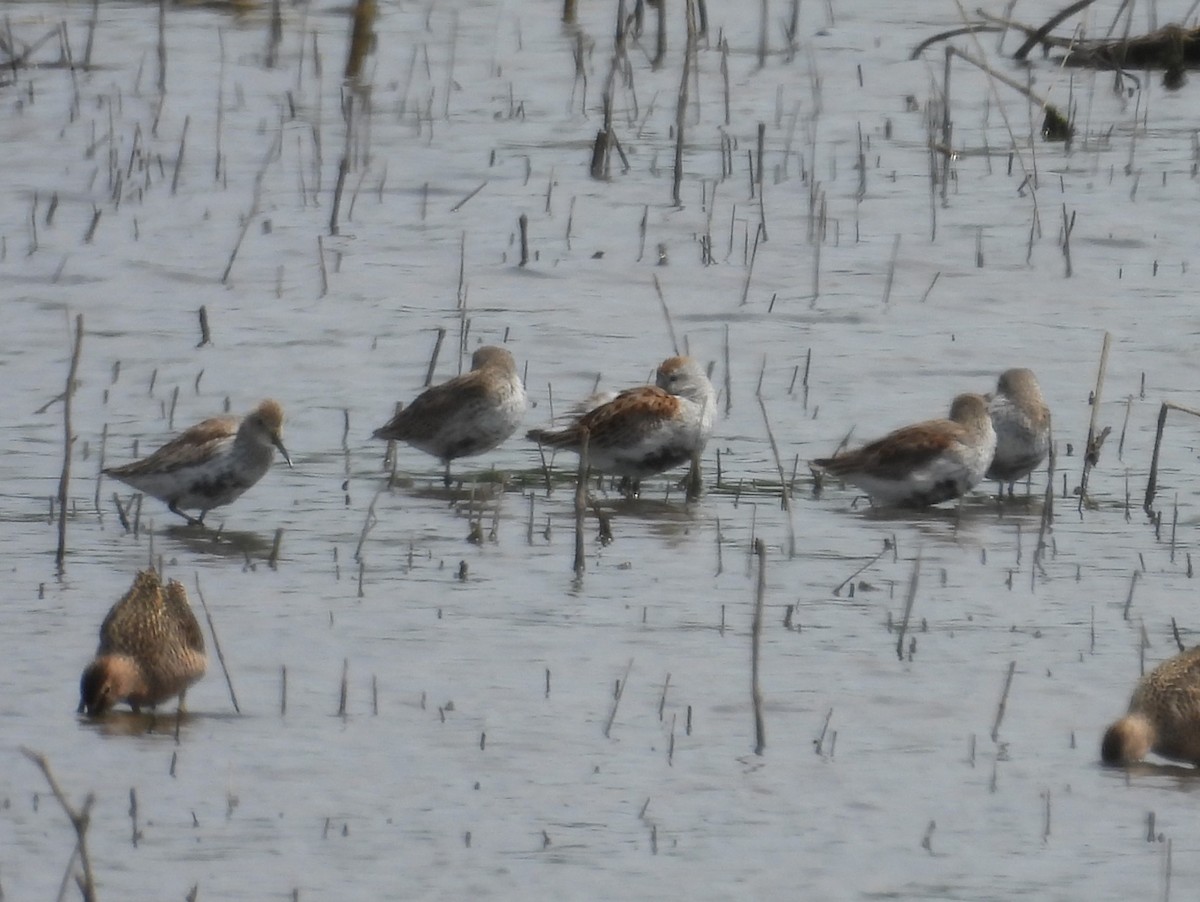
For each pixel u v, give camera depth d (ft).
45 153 92.32
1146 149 93.45
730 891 31.04
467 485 55.52
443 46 116.37
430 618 43.47
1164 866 32.01
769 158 92.43
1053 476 54.60
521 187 87.66
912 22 121.80
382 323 69.87
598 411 54.60
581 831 33.14
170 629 38.06
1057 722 37.86
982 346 67.31
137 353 66.28
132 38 116.06
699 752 36.35
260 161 91.81
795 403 61.98
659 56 111.34
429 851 32.32
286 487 54.70
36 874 31.37
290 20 122.72
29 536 49.57
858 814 33.88
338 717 37.86
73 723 37.52
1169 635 42.34
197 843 32.50
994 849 32.60
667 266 76.48
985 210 83.66
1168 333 68.44
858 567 47.44
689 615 43.78
